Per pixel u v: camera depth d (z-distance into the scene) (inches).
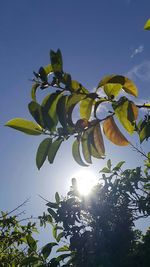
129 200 185.3
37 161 50.9
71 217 180.7
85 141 52.6
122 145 55.0
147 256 168.2
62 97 49.2
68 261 166.7
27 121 50.6
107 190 186.1
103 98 52.6
